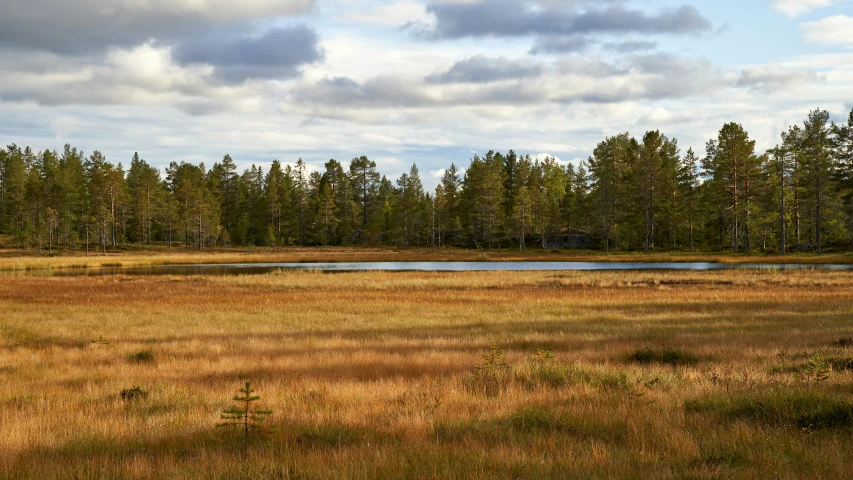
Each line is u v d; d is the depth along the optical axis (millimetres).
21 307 27406
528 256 79000
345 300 30453
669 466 5652
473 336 18078
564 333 18391
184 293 34625
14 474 5898
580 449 6273
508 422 7758
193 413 8812
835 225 76750
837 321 19594
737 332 17750
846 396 8164
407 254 85312
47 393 10781
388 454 6184
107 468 5973
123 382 11719
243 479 5547
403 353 14914
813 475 5328
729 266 55438
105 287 38438
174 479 5559
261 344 16938
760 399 8211
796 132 74188
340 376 12000
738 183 71875
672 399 8992
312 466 5801
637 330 18859
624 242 90812
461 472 5523
